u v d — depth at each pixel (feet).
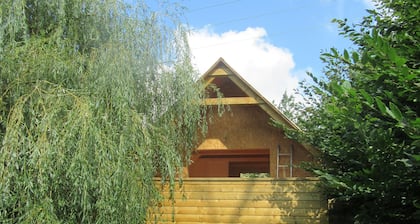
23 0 23.94
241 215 31.12
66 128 20.40
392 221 21.84
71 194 20.45
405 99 17.49
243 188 31.48
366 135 18.22
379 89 17.66
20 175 19.77
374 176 18.81
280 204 30.63
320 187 29.17
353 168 25.95
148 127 25.99
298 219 30.12
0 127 22.00
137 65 27.45
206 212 31.71
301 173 38.14
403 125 14.14
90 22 26.86
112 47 25.36
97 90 23.31
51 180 20.11
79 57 24.62
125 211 21.44
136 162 22.95
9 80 22.59
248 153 44.14
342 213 30.45
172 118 28.86
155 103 28.73
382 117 18.10
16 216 19.90
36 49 23.32
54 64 22.97
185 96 28.99
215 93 38.78
